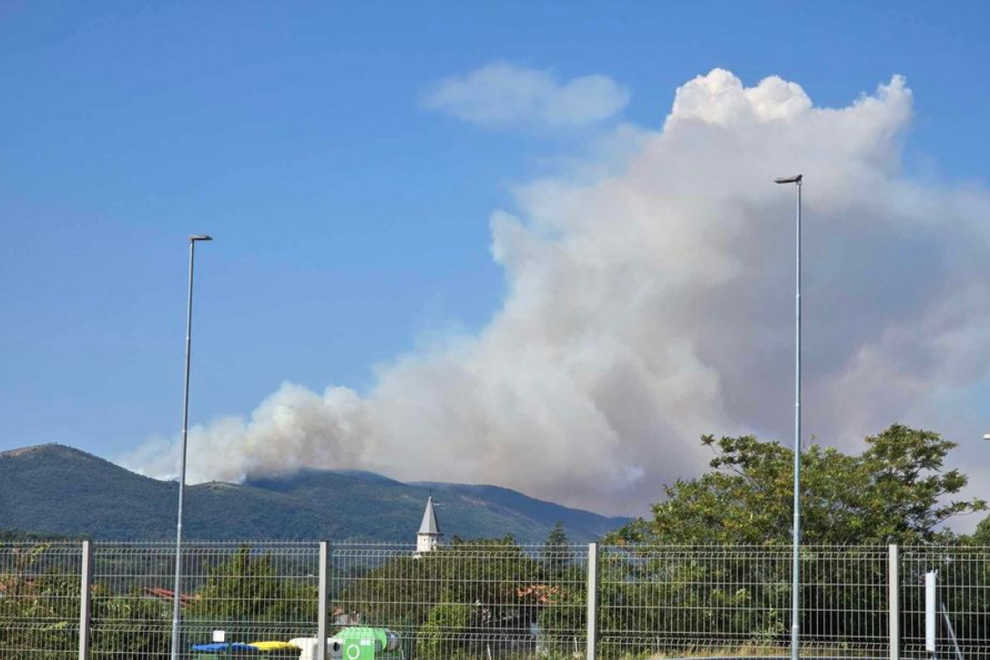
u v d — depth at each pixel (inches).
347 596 737.6
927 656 663.1
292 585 749.9
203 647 759.1
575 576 710.5
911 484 1326.3
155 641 775.7
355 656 729.0
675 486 1336.1
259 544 764.0
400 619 727.7
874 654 668.7
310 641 738.2
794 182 848.9
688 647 695.1
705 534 1267.2
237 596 759.7
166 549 781.3
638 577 706.8
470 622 715.4
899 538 1215.6
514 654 708.0
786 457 1346.0
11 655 804.6
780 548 696.4
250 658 749.3
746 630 690.2
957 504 1293.1
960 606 658.8
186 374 942.4
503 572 716.7
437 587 724.7
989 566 657.0
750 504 1288.1
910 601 670.5
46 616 802.2
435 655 716.7
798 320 832.3
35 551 812.6
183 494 924.6
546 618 710.5
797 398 817.5
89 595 793.6
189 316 957.2
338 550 744.3
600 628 703.1
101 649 785.6
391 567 734.5
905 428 1365.7
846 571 679.1
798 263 841.5
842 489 1258.6
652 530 1302.9
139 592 784.9
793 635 675.4
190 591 770.8
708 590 698.2
